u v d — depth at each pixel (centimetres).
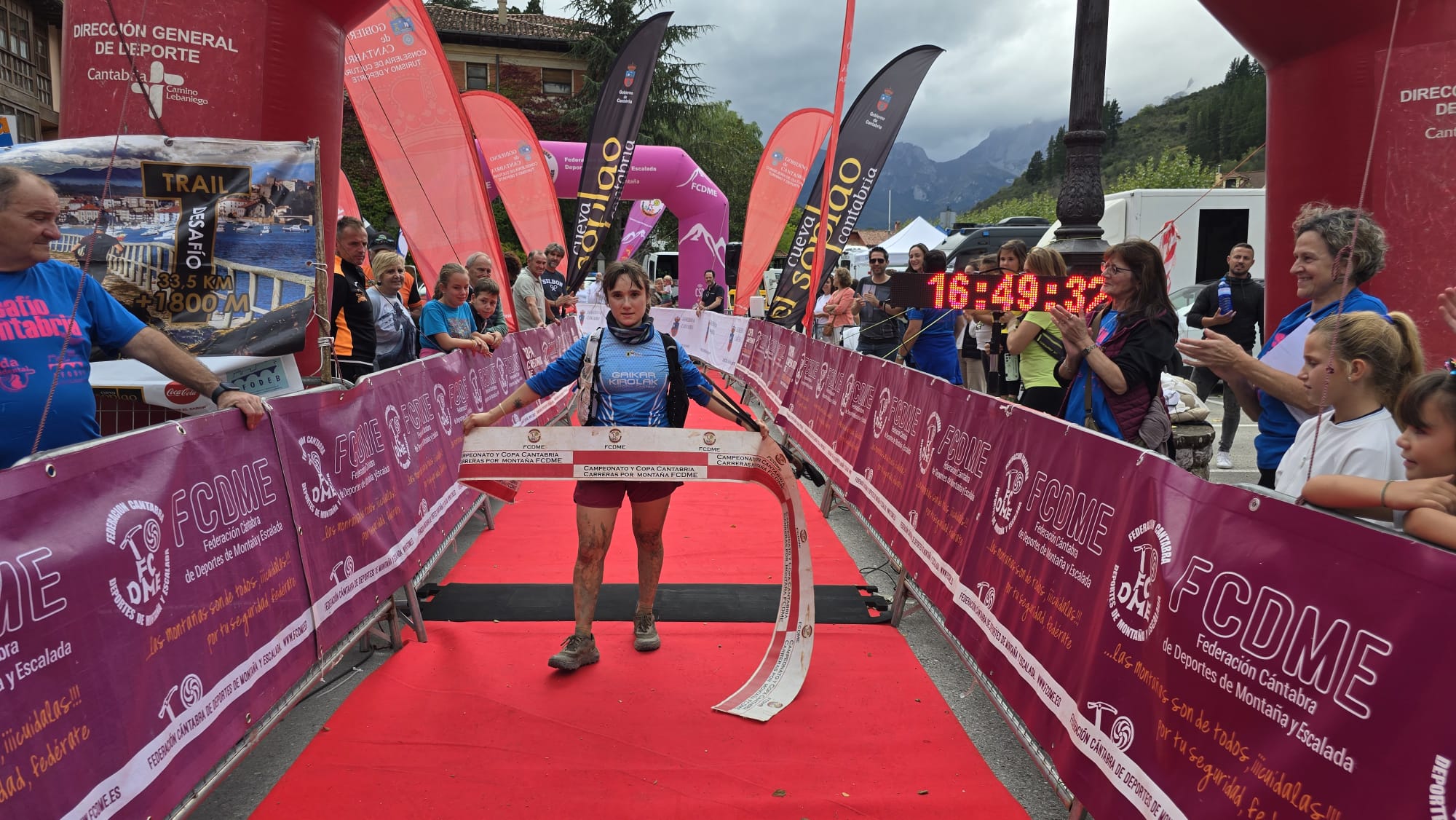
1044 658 297
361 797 293
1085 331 363
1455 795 149
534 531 638
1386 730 164
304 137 475
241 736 267
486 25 4022
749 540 613
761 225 1526
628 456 391
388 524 418
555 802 291
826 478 693
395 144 913
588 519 398
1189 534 232
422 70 905
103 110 433
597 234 1416
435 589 507
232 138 444
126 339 298
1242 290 826
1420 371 258
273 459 312
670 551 586
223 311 384
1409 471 215
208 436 270
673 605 483
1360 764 169
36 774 185
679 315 1931
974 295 530
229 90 442
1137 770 235
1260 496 209
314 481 344
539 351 1034
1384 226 352
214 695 254
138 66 430
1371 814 165
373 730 339
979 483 389
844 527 655
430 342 650
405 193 923
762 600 492
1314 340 260
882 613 475
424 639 432
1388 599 169
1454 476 204
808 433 809
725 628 452
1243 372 300
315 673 323
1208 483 229
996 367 848
